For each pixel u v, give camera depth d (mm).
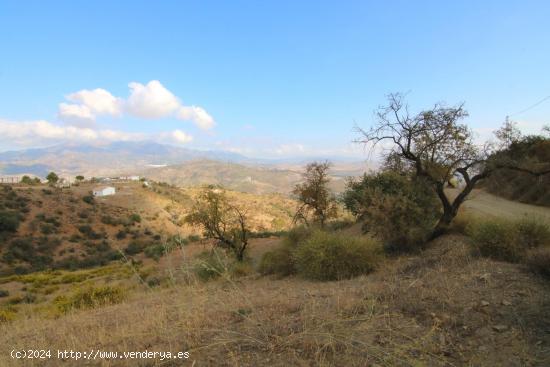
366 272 11203
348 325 4508
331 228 30844
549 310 4762
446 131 13844
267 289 9930
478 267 7730
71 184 111000
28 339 6555
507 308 4965
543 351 3791
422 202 14945
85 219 75875
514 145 14477
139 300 11242
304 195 27953
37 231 64562
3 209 68312
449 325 4523
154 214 86938
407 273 9016
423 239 14336
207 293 7367
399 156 15031
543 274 6664
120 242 67938
